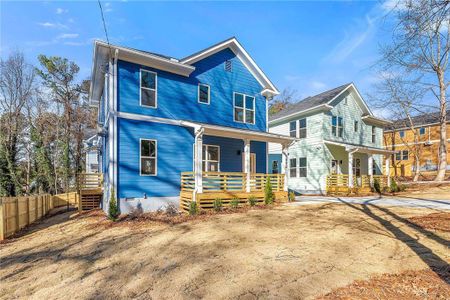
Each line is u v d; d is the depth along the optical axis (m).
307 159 19.52
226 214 9.79
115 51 10.16
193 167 12.13
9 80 24.80
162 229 7.80
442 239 6.05
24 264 5.65
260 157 15.23
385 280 4.05
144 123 10.95
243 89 14.73
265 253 5.41
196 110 12.70
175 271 4.70
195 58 12.58
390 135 33.47
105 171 12.52
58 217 12.45
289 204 12.13
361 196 15.98
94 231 8.12
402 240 6.10
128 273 4.75
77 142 25.52
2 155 21.08
